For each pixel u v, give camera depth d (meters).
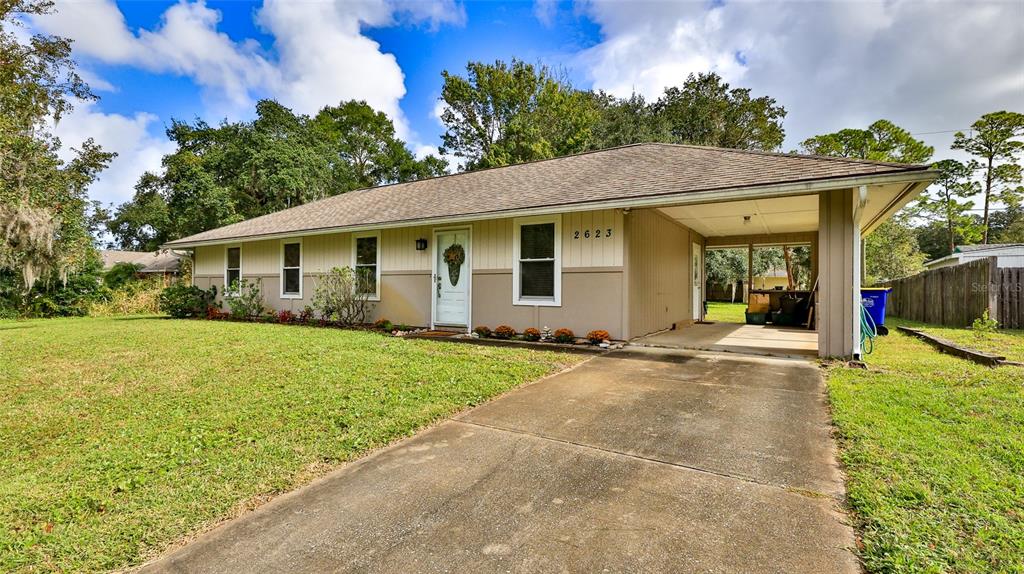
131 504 2.58
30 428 3.84
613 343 7.54
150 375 5.61
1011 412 3.65
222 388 4.95
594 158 10.21
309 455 3.21
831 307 6.15
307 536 2.25
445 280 9.79
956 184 28.81
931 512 2.24
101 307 16.64
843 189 6.00
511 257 8.68
